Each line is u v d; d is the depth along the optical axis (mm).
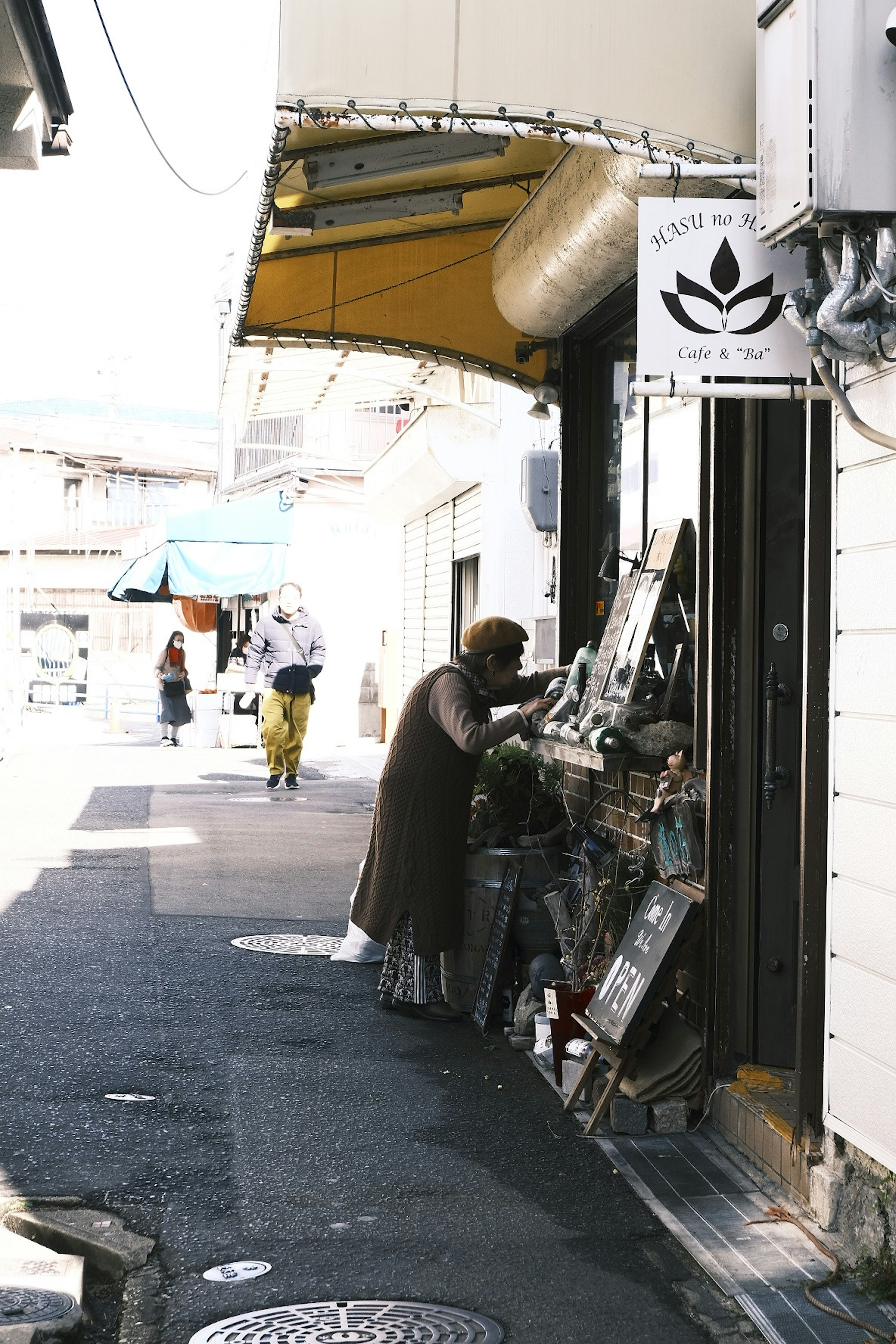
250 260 6074
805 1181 3986
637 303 3771
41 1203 3984
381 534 22688
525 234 6566
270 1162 4363
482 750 5977
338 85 3645
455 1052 5676
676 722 5320
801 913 3975
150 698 33406
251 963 7160
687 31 3750
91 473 46000
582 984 5441
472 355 8062
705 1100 4773
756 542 4820
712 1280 3578
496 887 6172
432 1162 4398
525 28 3699
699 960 4941
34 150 7992
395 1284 3539
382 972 6344
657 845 5207
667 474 6168
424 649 18156
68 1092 4973
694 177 3711
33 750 20422
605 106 3727
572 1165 4395
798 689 4773
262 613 23906
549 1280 3574
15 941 7438
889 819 3561
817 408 3967
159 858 10516
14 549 18859
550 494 9891
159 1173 4242
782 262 3705
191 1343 3207
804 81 3332
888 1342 3238
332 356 9055
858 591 3756
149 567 20625
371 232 7730
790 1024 4770
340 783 16578
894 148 3314
